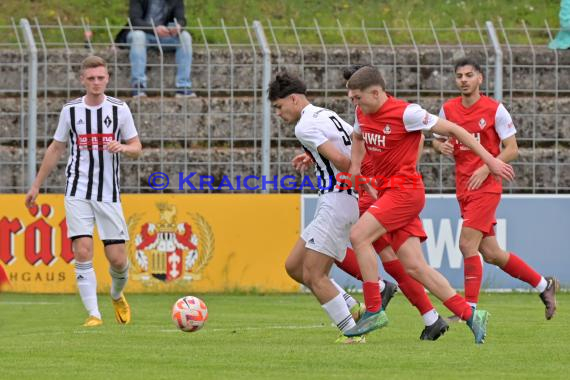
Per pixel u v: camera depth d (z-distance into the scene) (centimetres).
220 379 1773
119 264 2912
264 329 2733
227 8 5597
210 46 4791
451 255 3944
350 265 2750
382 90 2273
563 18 4850
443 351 2169
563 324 2858
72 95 4653
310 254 2353
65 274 3900
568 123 4559
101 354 2139
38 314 3234
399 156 2291
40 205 3894
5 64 4331
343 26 5494
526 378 1789
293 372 1859
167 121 4444
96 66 2902
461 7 5719
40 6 5581
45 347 2273
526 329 2714
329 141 2319
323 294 2367
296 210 3959
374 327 2306
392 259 2458
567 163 4266
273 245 3947
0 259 3894
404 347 2245
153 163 4159
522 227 3972
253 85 4338
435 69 4731
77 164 2938
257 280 3944
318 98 4575
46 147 4097
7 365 1973
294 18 5578
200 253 3925
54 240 3894
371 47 4784
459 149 2977
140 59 4438
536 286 2973
